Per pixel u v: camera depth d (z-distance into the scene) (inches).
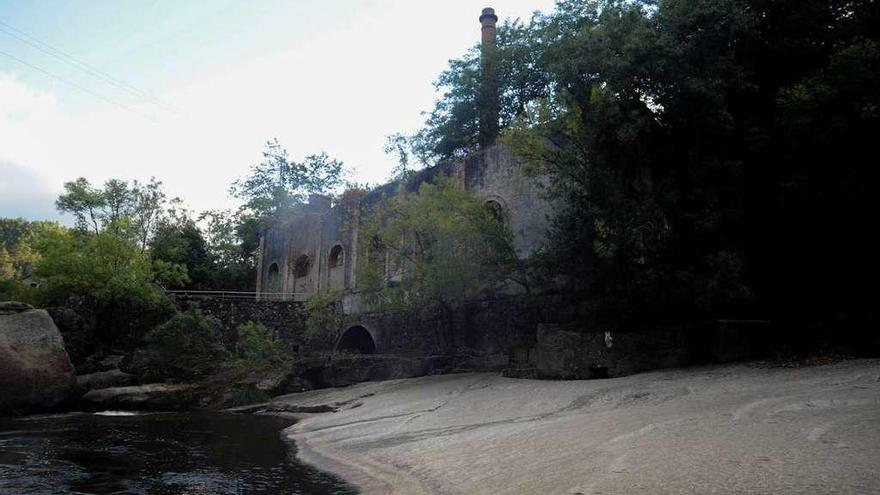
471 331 1043.9
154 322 1290.6
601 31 776.3
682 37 769.6
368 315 1279.5
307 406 882.8
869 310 681.0
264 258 1935.3
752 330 737.0
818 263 759.7
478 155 1156.5
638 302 756.0
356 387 1031.6
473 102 1626.5
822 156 717.9
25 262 2989.7
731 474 243.4
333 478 409.4
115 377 1096.8
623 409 491.5
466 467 362.0
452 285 929.5
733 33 760.3
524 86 1571.1
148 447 573.6
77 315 1236.5
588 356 738.8
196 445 586.6
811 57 787.4
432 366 1020.5
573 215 790.5
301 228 1744.6
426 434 518.3
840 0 771.4
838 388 443.5
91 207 1710.1
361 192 1491.1
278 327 1378.0
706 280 698.2
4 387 930.1
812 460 248.4
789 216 757.9
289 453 530.0
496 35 1651.1
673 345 754.8
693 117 772.0
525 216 1040.2
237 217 2160.4
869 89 654.5
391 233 992.2
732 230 778.8
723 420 368.8
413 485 346.6
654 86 762.8
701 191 757.3
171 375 1136.8
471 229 907.4
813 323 716.0
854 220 710.5
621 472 274.8
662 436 345.4
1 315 995.9
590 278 791.7
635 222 724.7
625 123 754.2
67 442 611.8
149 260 1402.6
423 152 1684.3
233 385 1068.5
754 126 769.6
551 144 948.6
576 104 797.2
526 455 361.4
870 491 201.5
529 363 827.4
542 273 860.6
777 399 424.2
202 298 1348.4
